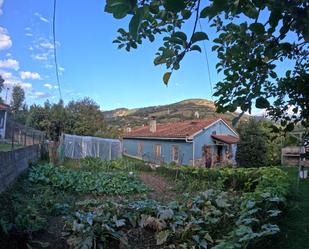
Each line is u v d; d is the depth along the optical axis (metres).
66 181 10.47
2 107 26.77
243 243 4.86
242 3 1.55
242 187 11.04
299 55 2.46
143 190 11.10
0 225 4.81
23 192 8.45
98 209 6.41
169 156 28.22
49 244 5.12
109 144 26.17
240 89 2.33
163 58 1.79
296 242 5.47
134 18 1.21
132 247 5.51
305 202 7.83
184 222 6.11
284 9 1.51
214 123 26.64
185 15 1.58
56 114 35.53
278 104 2.52
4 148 11.98
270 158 19.94
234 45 2.23
